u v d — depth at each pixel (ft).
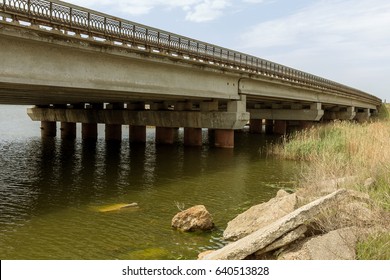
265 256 25.62
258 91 116.98
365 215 28.27
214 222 40.24
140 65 69.97
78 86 57.36
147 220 40.91
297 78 136.98
